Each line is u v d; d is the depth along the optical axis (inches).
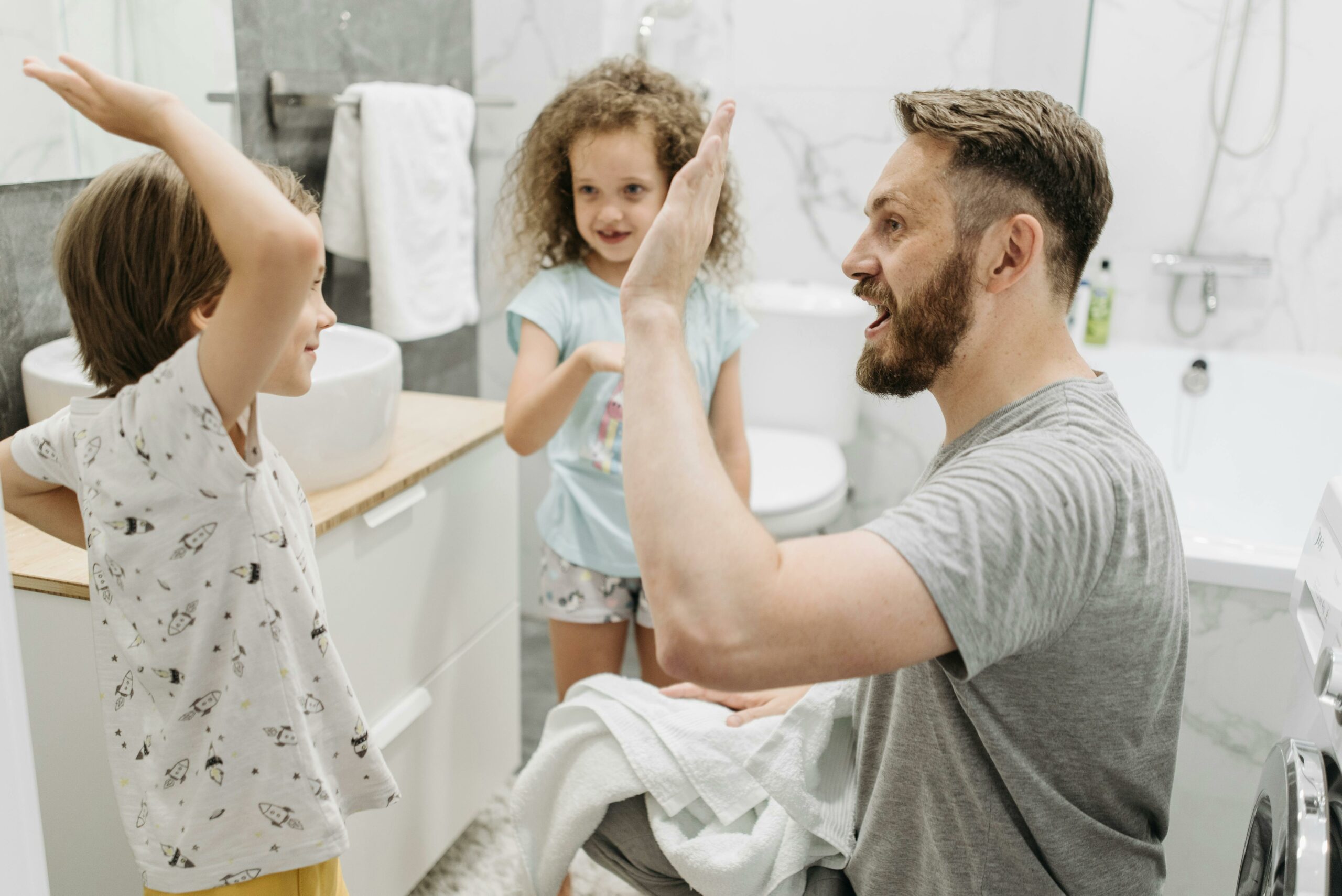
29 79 50.1
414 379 86.6
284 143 67.9
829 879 42.7
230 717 36.1
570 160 63.7
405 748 58.4
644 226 62.2
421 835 61.2
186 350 31.4
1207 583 60.3
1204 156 100.0
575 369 58.2
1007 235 33.5
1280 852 37.8
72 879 47.4
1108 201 34.9
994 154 33.1
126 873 46.3
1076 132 33.8
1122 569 31.7
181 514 33.7
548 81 90.5
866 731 41.6
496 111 92.4
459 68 89.8
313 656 38.0
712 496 29.8
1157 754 35.7
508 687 70.4
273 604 36.1
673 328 32.7
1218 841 63.2
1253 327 102.6
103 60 53.5
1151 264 103.2
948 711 34.7
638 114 61.1
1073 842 34.9
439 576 59.9
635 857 46.8
